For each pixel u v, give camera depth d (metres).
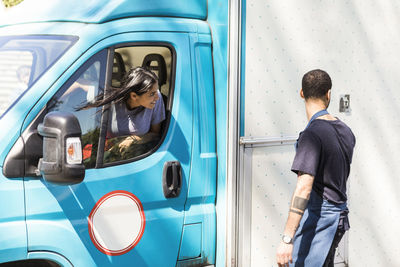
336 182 2.97
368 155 4.18
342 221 3.02
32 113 2.75
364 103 4.09
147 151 3.15
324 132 2.94
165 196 3.19
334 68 3.88
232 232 3.43
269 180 3.57
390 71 4.22
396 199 4.38
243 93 3.40
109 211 3.00
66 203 2.86
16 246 2.72
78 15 2.97
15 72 2.84
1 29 2.95
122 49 3.12
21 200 2.73
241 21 3.35
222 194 3.43
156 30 3.18
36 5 3.00
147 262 3.14
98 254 2.96
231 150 3.38
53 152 2.57
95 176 2.96
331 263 3.12
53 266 2.94
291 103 3.63
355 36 3.97
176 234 3.25
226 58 3.37
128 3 3.09
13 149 2.69
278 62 3.55
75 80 2.88
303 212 2.89
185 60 3.28
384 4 4.12
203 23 3.39
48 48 2.88
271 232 3.61
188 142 3.29
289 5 3.57
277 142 3.58
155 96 3.09
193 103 3.31
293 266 3.08
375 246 4.29
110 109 3.02
